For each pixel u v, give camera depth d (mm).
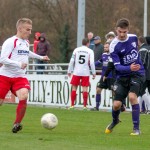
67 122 32719
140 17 108938
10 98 55125
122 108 40562
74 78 44031
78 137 24453
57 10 114562
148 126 30688
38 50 52250
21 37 25906
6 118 35031
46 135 25047
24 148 20219
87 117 36469
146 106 41125
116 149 20594
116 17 104625
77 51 43562
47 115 26312
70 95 48188
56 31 114438
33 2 114188
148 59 39750
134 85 25406
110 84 41531
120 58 25562
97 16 102688
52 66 53344
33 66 54688
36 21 114125
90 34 49094
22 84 25812
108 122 32812
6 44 25578
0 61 25562
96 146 21359
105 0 103938
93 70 43094
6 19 116625
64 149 20078
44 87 51188
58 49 112750
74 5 113438
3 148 20203
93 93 46250
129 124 31516
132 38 25438
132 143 22562
